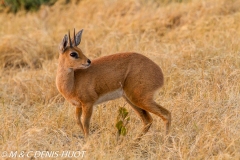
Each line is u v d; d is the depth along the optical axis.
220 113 26.47
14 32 41.75
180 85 29.59
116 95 25.67
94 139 24.62
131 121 27.02
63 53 25.08
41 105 28.72
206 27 37.53
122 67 25.20
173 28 40.00
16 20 45.22
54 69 33.53
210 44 34.06
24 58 36.53
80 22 43.44
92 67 25.23
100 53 36.19
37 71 34.12
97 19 42.75
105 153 23.30
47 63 35.38
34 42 37.72
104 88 25.23
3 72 35.34
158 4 46.88
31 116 28.11
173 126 25.81
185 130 25.25
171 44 35.59
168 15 41.19
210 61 32.31
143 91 24.95
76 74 25.14
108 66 25.22
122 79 25.22
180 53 33.19
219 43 34.25
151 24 39.72
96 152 23.08
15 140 23.94
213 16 38.59
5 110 28.27
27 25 43.75
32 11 48.84
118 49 35.50
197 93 28.36
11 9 49.16
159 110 24.98
